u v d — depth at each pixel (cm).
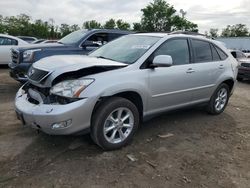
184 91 522
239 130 557
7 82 929
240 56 1516
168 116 606
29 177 350
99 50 545
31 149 421
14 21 5162
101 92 392
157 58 441
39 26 5122
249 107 755
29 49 754
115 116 424
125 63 449
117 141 429
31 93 422
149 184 351
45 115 369
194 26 4522
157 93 472
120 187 341
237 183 367
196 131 532
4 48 1285
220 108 638
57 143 443
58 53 775
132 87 427
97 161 395
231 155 443
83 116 382
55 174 359
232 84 651
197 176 376
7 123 520
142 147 448
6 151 411
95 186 340
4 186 331
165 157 421
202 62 562
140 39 518
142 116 467
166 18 4469
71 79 392
